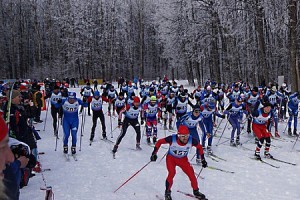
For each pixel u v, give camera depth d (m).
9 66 50.44
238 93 13.48
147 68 57.50
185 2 29.28
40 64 46.03
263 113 7.75
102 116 9.77
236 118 9.39
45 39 51.91
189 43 29.39
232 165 7.42
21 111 5.10
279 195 5.57
